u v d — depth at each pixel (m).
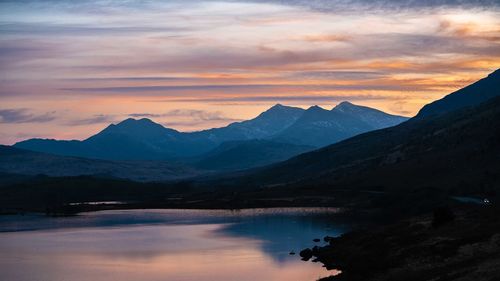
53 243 145.12
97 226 186.25
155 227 179.75
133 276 102.25
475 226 93.19
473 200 165.25
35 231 174.38
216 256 120.75
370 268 87.31
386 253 93.62
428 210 160.38
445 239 89.25
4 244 144.50
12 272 107.56
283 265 107.31
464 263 71.94
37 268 111.00
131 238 152.62
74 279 100.88
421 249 86.94
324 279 89.50
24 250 133.50
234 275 100.38
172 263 114.00
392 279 75.75
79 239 152.38
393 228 114.06
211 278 98.81
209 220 198.00
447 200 168.75
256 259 115.38
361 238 113.81
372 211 197.75
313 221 180.38
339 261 103.88
